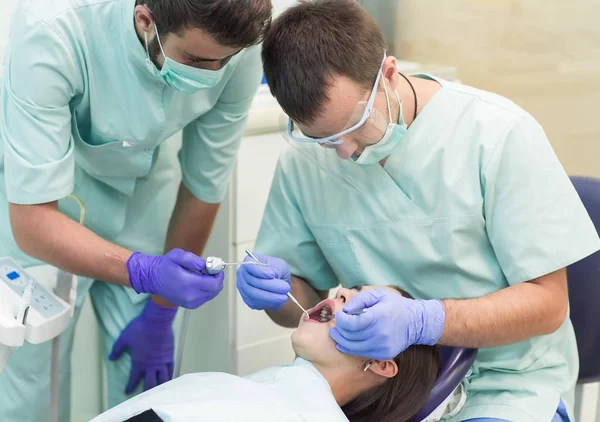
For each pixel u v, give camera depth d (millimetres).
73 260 1454
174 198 1981
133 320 1935
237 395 1248
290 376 1372
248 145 2113
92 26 1427
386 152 1380
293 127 1379
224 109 1706
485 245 1463
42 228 1440
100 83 1506
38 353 1737
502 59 2613
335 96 1248
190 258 1438
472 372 1496
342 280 1621
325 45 1240
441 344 1358
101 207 1806
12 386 1782
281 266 1541
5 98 1426
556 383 1479
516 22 2549
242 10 1217
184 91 1440
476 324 1328
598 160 2527
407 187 1460
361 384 1442
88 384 2180
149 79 1491
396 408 1440
